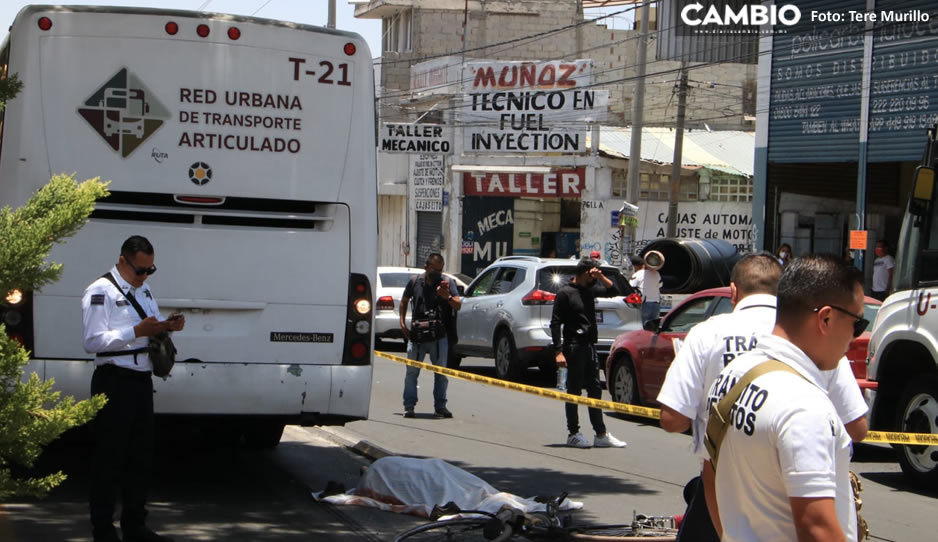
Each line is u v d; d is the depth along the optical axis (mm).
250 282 7480
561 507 7434
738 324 4211
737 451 2801
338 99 7676
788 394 2699
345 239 7656
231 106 7465
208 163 7430
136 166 7316
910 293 8711
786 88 23703
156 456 9516
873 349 9078
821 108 22938
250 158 7496
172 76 7379
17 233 3900
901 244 8906
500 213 35219
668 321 12062
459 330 16594
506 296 15336
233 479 8523
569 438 10453
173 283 7367
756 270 4434
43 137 7176
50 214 4008
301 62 7598
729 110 40062
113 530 6172
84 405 4266
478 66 34156
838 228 25266
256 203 7566
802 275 2857
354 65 7719
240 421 7645
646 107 40375
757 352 2902
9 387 4148
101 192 4156
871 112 21859
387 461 7730
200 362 7371
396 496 7422
